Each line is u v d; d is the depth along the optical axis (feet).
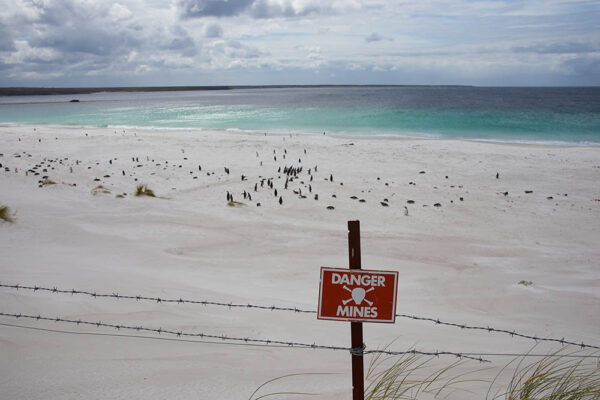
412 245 35.04
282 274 27.55
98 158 69.77
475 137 101.81
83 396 10.25
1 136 92.63
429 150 80.02
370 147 83.10
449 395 11.48
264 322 17.97
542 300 23.68
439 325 19.75
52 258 26.12
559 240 37.81
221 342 14.89
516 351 16.35
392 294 9.10
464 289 25.57
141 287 21.35
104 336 14.49
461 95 458.09
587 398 11.00
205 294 21.57
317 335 16.72
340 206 46.78
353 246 9.04
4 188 45.93
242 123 136.46
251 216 42.73
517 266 30.68
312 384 11.62
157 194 50.19
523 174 62.13
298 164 67.41
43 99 470.80
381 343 16.52
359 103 263.08
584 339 18.15
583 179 59.16
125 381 11.13
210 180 57.11
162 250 31.30
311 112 182.39
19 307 16.35
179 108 237.66
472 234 39.17
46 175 54.08
